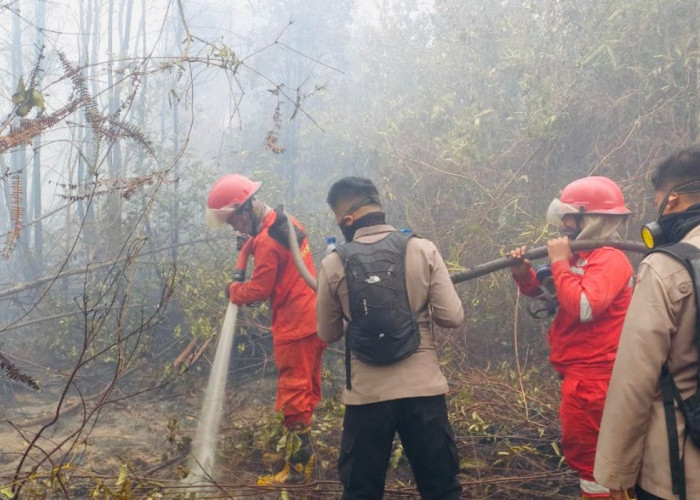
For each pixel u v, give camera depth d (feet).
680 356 5.50
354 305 7.79
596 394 8.43
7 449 12.71
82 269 18.24
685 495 5.37
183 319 19.16
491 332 16.80
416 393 7.75
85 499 10.50
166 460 12.02
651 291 5.54
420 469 8.03
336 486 11.07
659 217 6.14
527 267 9.59
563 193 9.45
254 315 16.75
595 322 8.48
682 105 17.15
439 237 18.24
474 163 18.26
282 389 11.46
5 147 8.43
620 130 17.76
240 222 11.99
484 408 13.17
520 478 10.75
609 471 5.70
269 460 12.19
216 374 12.69
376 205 8.39
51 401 15.75
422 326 8.05
